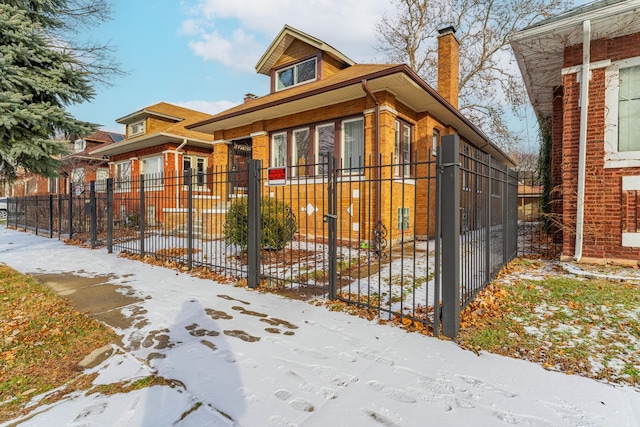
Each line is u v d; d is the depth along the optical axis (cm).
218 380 248
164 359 282
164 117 1750
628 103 571
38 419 207
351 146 886
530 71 749
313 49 1067
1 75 659
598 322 342
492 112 1902
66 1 818
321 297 445
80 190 1352
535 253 744
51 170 781
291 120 990
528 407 213
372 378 249
